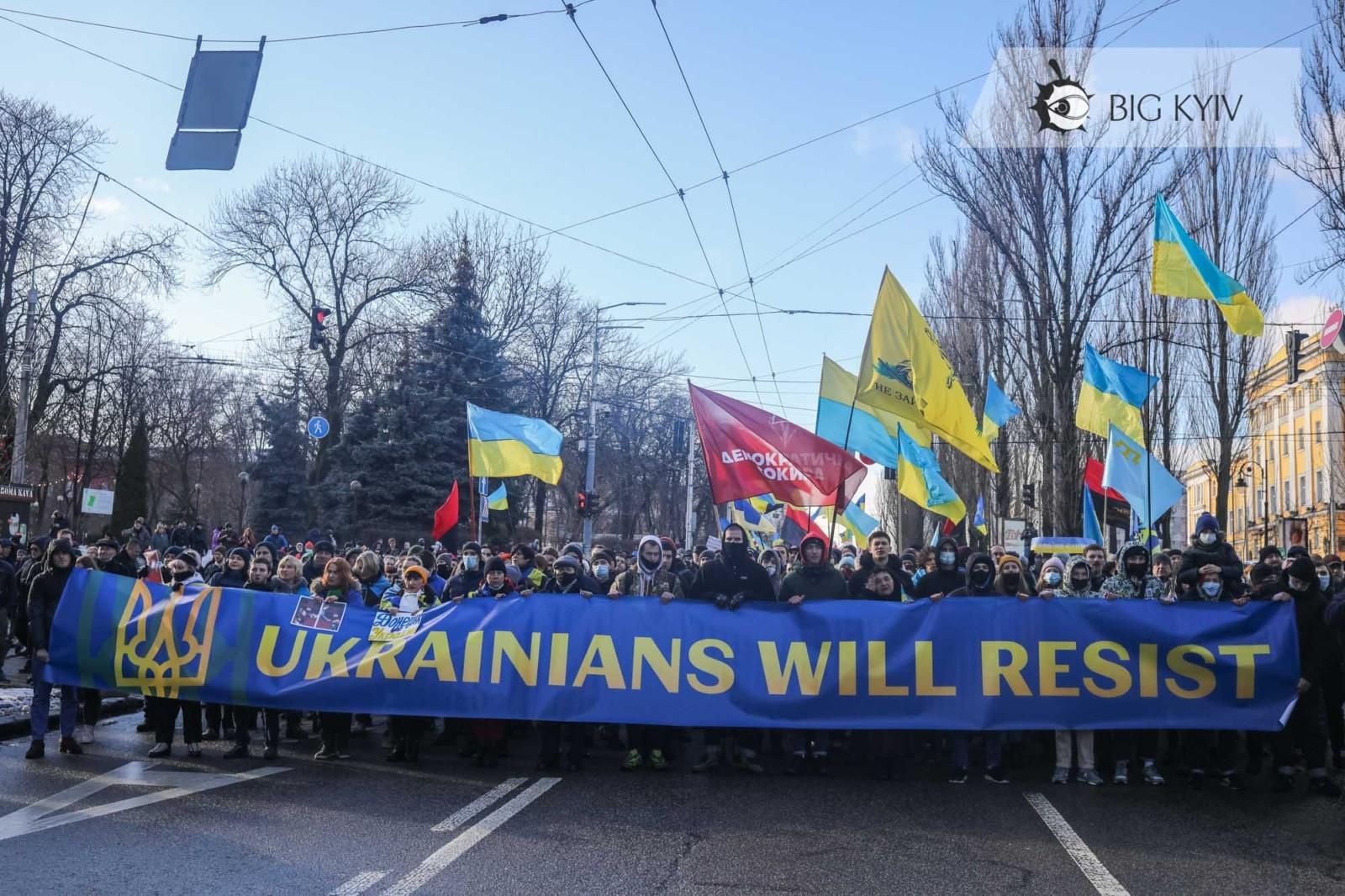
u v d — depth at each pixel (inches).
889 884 243.9
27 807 306.0
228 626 398.0
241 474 1893.5
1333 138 747.4
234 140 434.9
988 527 1407.5
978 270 1230.3
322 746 403.2
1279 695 359.3
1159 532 804.6
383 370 1770.4
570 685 379.2
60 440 1995.6
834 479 448.8
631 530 2507.4
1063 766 368.2
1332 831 300.7
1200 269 546.3
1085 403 684.1
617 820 302.7
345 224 1606.8
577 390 1996.8
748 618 379.2
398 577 481.1
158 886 231.6
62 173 1424.7
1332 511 2201.0
